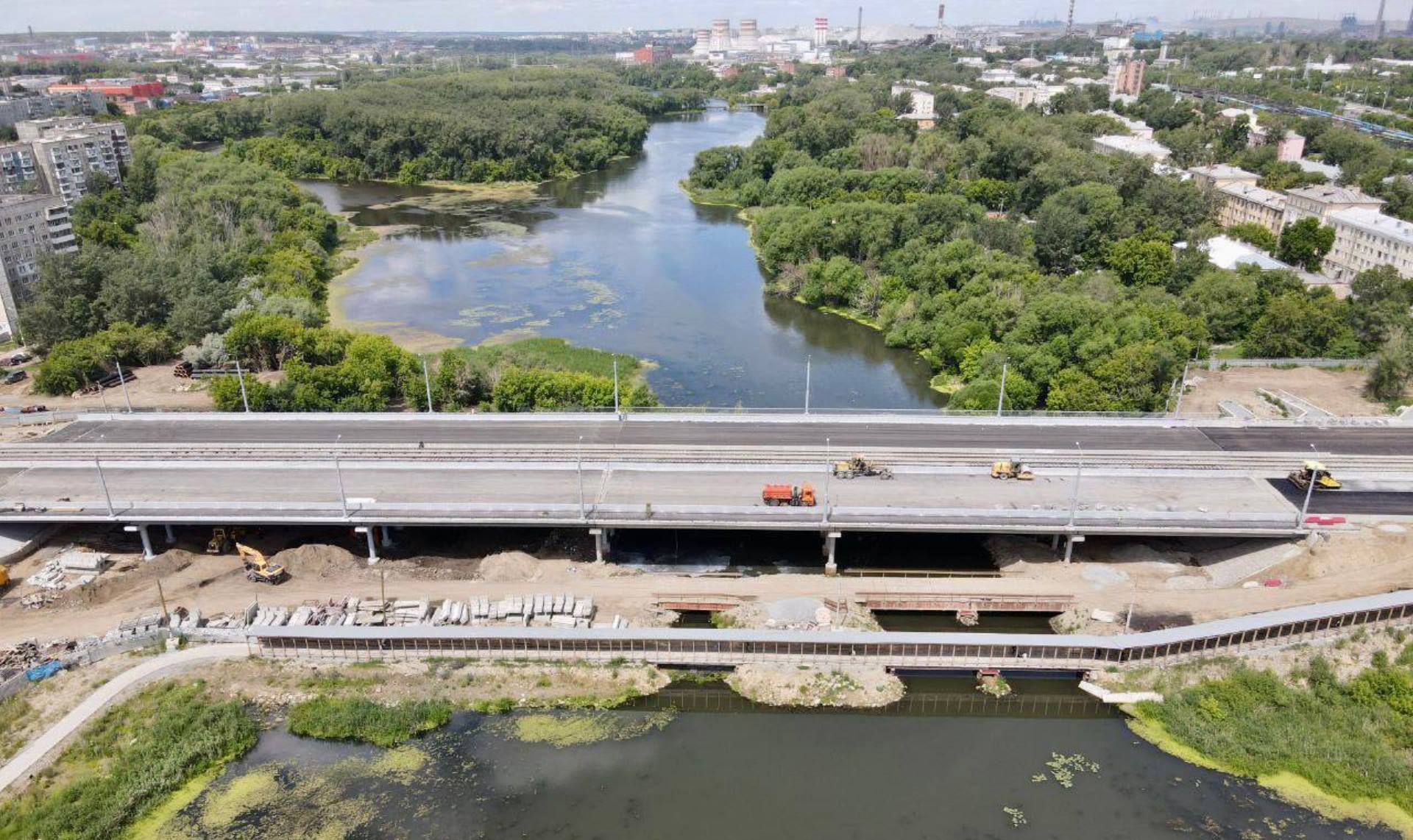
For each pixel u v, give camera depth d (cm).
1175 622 10644
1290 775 8844
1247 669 9944
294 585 11519
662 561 12338
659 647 10269
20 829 8006
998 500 12225
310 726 9306
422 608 10900
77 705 9469
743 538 12888
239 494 12412
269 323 18600
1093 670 10062
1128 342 16812
